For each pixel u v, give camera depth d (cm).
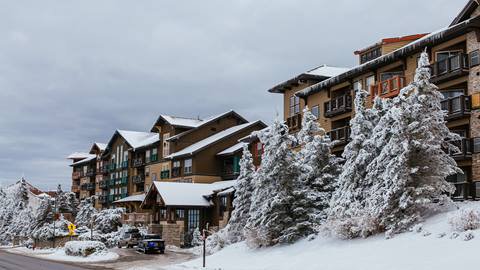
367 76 3984
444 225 2169
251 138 5722
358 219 2520
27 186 10625
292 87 5028
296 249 2814
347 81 4200
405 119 2414
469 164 3017
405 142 2350
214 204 5659
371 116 2977
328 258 2303
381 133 2631
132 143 8644
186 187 5894
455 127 3192
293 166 3120
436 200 2502
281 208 3109
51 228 6362
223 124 7575
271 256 2814
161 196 5597
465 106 3023
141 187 8394
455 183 2917
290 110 5044
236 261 2941
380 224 2417
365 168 2733
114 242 5800
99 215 7131
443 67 3186
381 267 1889
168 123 7544
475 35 3022
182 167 6981
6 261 3841
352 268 1991
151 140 8244
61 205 8488
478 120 2977
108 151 9731
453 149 2522
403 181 2328
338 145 4194
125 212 7406
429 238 2094
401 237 2245
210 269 2623
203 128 7438
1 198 11406
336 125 4381
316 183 3169
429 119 2397
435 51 3312
